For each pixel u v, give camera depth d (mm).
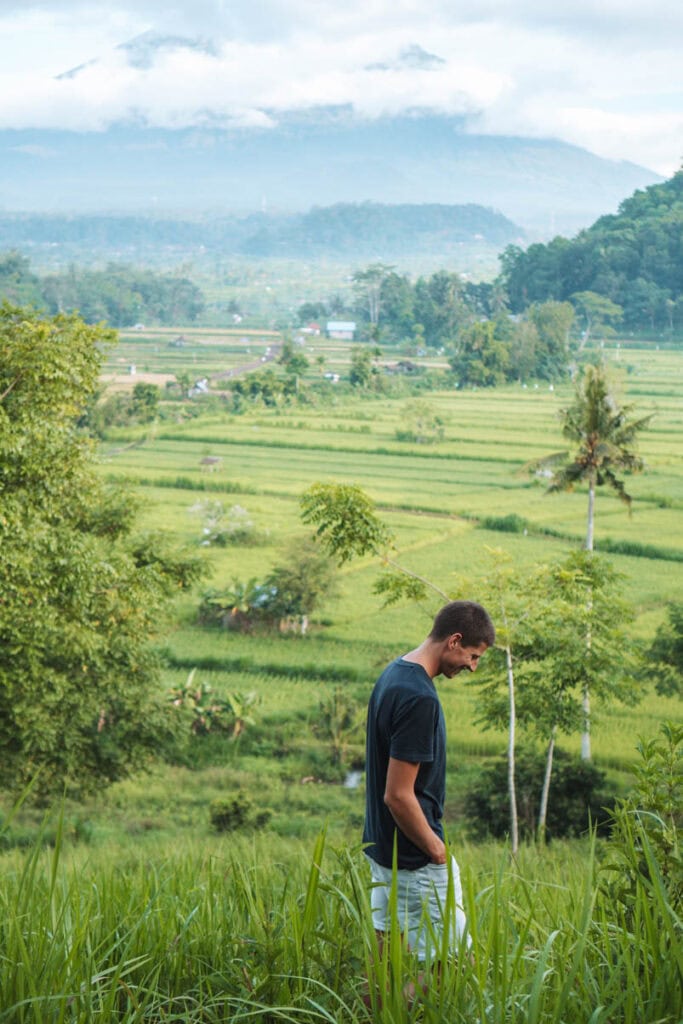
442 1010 2770
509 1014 2871
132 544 26438
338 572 60500
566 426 48375
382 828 3887
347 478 105250
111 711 27188
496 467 113125
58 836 3297
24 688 20891
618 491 48062
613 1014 2867
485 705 28391
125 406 144375
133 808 31750
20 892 3301
